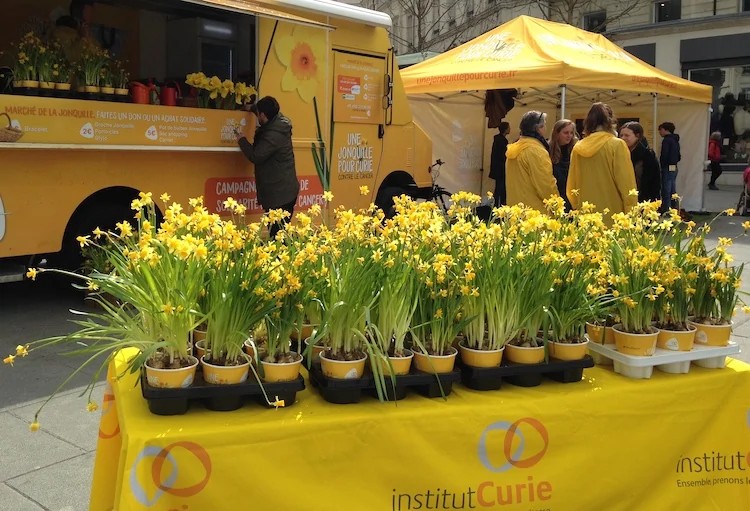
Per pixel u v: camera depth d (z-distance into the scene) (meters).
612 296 2.72
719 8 21.14
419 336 2.44
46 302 6.53
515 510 2.34
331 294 2.36
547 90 13.88
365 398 2.33
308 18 7.26
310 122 7.41
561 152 7.57
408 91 11.58
